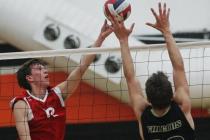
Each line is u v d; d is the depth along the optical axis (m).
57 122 10.01
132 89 8.21
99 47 10.31
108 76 14.73
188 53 14.34
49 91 10.12
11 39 15.48
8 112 16.03
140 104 8.06
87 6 15.95
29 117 9.85
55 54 10.65
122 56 8.42
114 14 9.51
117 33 8.55
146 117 7.88
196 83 14.32
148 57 13.61
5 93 16.06
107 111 15.85
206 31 15.95
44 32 15.00
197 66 14.29
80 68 10.28
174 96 8.01
